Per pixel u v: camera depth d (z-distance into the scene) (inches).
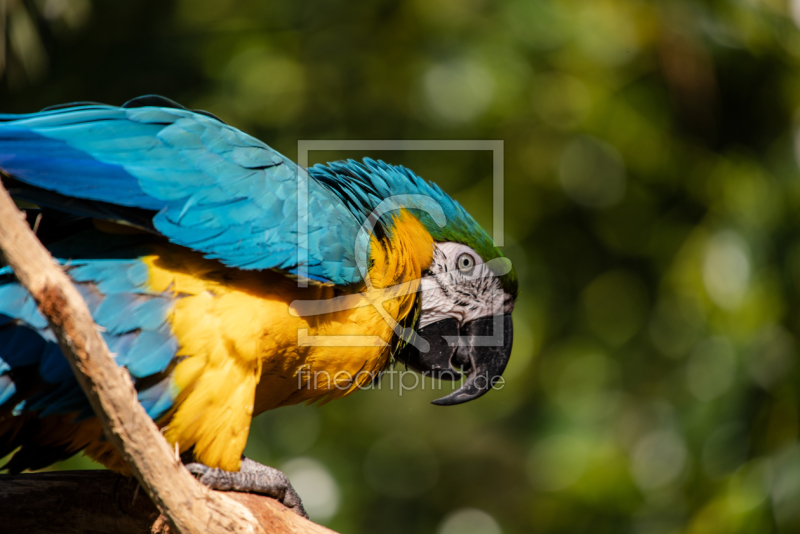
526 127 458.9
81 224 191.9
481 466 536.4
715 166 438.3
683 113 450.6
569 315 494.3
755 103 442.0
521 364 501.0
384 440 510.6
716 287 398.9
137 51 459.8
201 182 191.9
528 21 450.6
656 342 477.7
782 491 356.5
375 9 470.9
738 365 384.5
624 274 485.1
